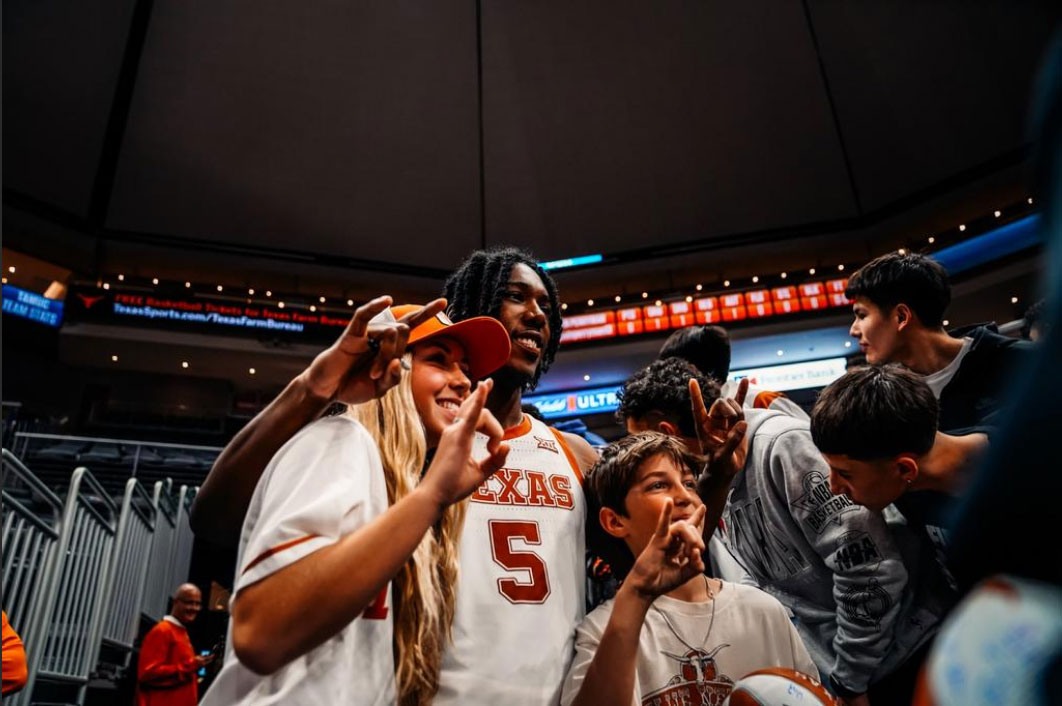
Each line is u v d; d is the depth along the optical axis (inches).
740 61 553.6
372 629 41.3
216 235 538.9
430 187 570.9
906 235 523.8
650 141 567.5
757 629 61.7
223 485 47.1
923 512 64.8
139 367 534.9
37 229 492.7
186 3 518.0
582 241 573.0
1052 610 12.8
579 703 49.5
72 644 152.3
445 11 560.1
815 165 548.4
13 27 466.9
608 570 84.5
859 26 527.5
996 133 486.3
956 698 14.0
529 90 570.9
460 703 49.9
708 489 66.3
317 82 548.4
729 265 560.4
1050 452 12.4
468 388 53.0
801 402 531.5
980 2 483.5
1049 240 13.3
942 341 81.7
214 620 285.7
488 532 59.4
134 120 518.3
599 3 561.3
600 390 573.6
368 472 41.4
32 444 411.8
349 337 42.6
